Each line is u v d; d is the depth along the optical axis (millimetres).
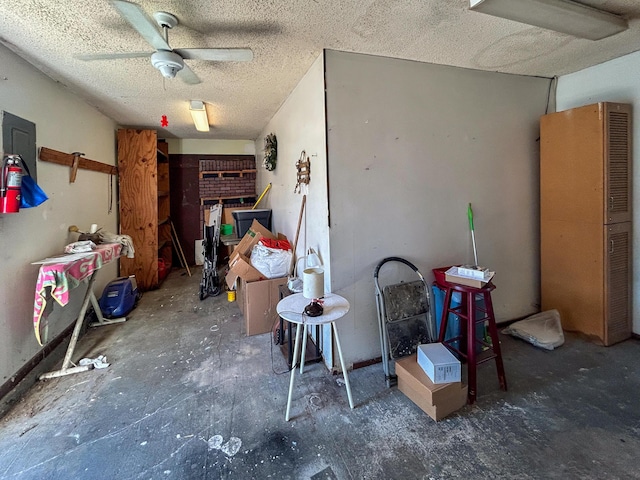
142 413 1913
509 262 2959
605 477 1430
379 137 2365
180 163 5781
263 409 1936
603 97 2709
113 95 3168
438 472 1478
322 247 2381
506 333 2834
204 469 1517
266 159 4363
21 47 2137
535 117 2984
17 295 2201
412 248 2539
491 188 2826
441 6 1731
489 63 2562
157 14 1723
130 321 3357
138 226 4422
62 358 2596
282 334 2738
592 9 1810
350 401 1940
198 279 5062
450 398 1852
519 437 1673
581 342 2650
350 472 1487
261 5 1682
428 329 2408
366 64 2297
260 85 2938
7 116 2131
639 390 2029
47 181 2635
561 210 2787
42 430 1776
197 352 2666
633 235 2668
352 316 2361
